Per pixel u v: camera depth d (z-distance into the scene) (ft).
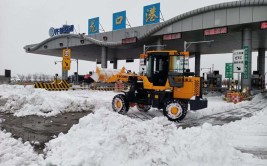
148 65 37.27
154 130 17.60
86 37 113.91
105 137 15.83
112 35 106.73
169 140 16.72
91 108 43.04
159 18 91.66
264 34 92.38
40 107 38.78
